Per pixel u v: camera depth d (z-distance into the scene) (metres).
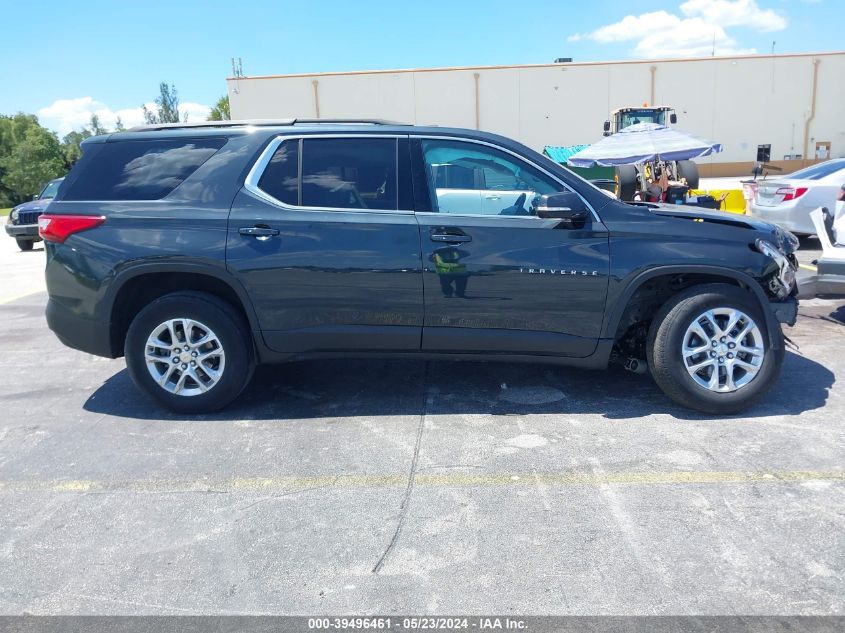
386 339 4.30
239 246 4.18
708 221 4.33
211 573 2.79
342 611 2.54
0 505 3.39
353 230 4.18
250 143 4.36
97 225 4.29
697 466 3.60
